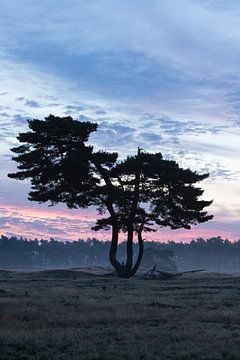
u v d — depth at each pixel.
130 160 46.38
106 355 10.80
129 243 48.34
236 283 35.03
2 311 16.75
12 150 48.78
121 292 26.41
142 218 48.88
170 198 48.75
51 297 22.30
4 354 11.02
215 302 20.56
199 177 48.72
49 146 48.16
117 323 14.99
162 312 17.17
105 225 49.62
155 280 40.22
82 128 46.81
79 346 11.60
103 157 47.16
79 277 45.97
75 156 47.12
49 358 10.70
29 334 12.87
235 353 10.94
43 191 49.41
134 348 11.43
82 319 15.44
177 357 10.68
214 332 13.32
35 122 46.91
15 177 48.62
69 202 49.72
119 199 47.94
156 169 46.69
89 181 48.44
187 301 21.03
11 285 32.91
